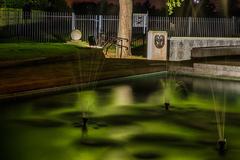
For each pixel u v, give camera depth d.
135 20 26.50
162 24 26.94
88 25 27.66
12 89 11.14
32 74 13.56
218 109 11.34
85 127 9.19
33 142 7.94
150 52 21.36
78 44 25.67
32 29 28.33
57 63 17.17
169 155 7.35
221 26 27.67
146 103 11.87
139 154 7.37
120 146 7.82
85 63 17.91
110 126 9.33
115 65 17.72
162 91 13.73
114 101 11.94
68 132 8.73
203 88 14.45
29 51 19.23
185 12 34.47
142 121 9.88
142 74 16.41
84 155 7.24
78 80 13.41
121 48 22.89
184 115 10.59
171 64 19.25
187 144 8.02
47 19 28.30
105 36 26.02
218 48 21.70
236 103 12.15
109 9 37.25
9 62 14.99
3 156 7.04
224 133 8.92
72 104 11.28
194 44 22.39
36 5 32.91
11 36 28.11
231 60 20.41
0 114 10.01
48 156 7.13
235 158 7.22
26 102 11.23
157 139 8.34
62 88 12.62
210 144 8.05
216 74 16.77
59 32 28.36
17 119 9.62
